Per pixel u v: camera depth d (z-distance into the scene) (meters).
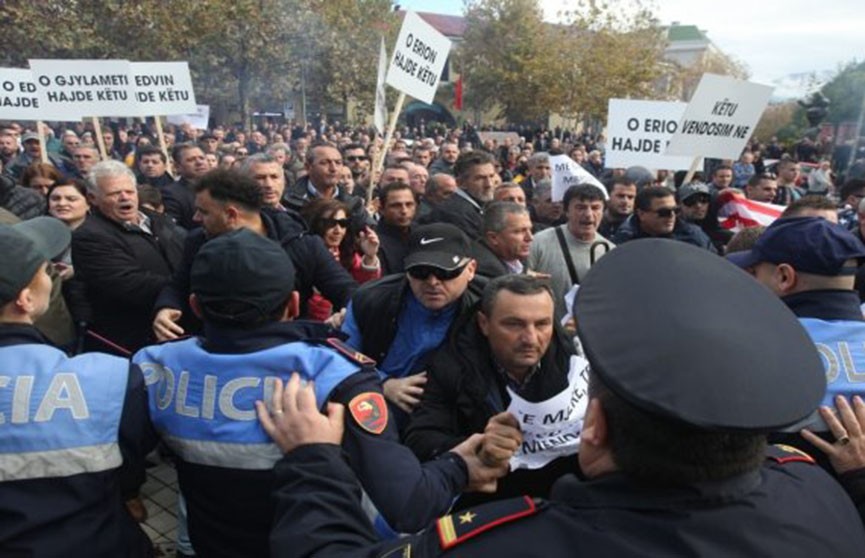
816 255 1.83
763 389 0.85
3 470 1.46
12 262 1.59
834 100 28.02
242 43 22.45
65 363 1.57
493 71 33.22
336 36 25.58
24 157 8.30
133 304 3.57
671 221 4.54
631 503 0.93
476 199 5.42
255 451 1.52
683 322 0.90
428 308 2.53
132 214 3.65
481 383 2.29
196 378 1.59
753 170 11.82
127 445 1.59
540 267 4.07
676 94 38.81
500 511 1.01
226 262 1.58
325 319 3.48
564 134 30.86
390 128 6.43
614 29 29.02
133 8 18.42
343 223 4.01
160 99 6.51
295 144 15.17
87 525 1.50
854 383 1.68
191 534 1.68
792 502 0.99
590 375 1.02
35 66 5.79
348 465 1.40
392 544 1.08
